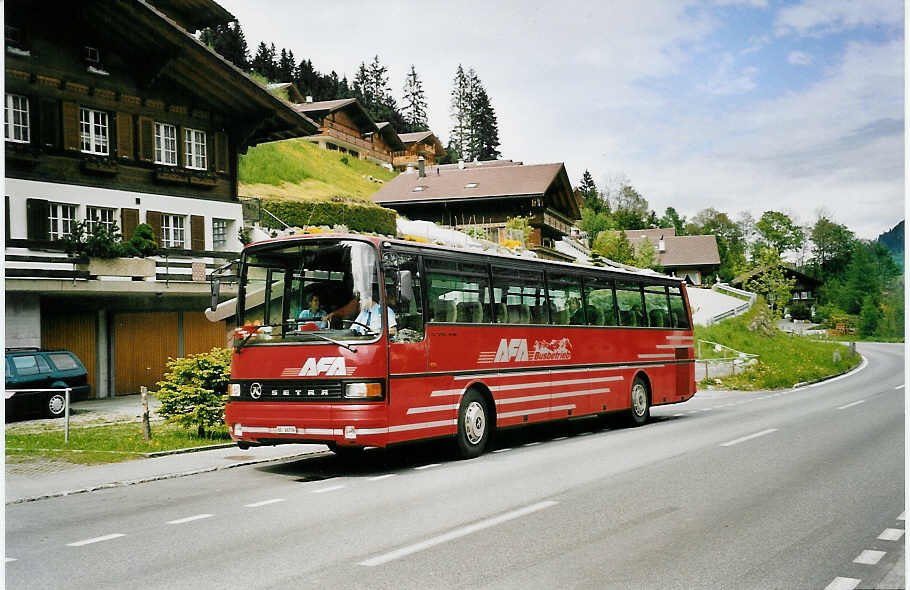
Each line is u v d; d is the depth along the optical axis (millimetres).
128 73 27875
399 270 11914
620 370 18422
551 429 18953
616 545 7246
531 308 15648
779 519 8289
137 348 27016
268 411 11938
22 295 22844
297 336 11898
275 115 31312
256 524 8383
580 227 125188
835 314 98562
